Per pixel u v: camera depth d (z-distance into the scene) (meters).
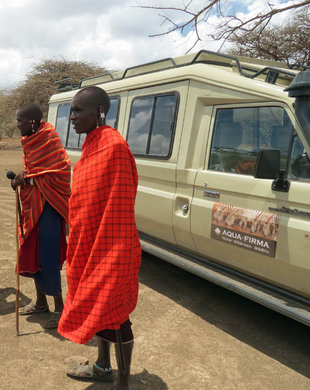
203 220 4.04
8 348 3.35
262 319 4.10
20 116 3.56
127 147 2.43
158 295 4.62
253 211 3.51
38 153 3.54
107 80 6.39
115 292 2.35
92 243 2.46
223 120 4.01
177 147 4.43
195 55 4.54
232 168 3.83
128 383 2.65
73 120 2.53
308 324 3.00
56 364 3.16
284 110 3.37
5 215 8.34
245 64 4.41
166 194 4.58
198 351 3.45
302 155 3.18
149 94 5.01
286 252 3.23
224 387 2.97
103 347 2.87
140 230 5.32
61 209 3.58
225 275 3.87
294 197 3.17
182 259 4.36
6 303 4.23
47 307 3.97
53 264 3.61
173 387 2.95
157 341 3.59
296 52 8.46
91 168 2.41
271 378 3.10
